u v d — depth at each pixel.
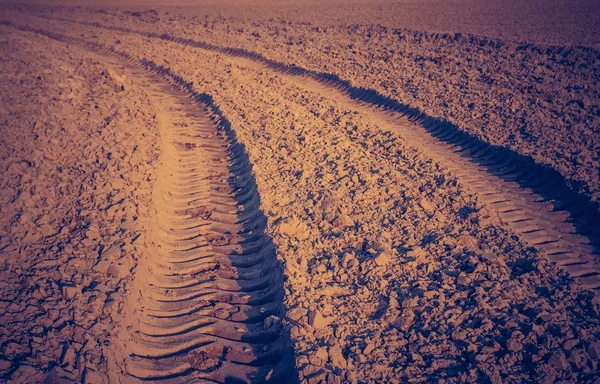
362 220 7.26
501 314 5.21
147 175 8.43
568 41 19.81
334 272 6.07
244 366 4.90
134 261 6.13
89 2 52.12
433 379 4.49
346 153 9.59
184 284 6.19
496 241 6.69
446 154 10.18
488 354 4.69
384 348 4.88
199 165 9.93
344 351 4.82
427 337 4.97
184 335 5.30
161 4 49.25
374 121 12.06
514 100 12.62
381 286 5.75
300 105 13.28
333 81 16.16
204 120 12.84
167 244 7.10
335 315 5.29
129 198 7.53
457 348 4.83
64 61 16.39
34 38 22.70
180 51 21.80
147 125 11.13
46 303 5.11
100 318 5.09
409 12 34.22
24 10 42.25
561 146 9.61
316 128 11.14
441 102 12.83
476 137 10.44
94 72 15.12
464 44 20.53
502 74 15.26
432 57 18.00
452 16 30.86
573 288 5.65
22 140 9.16
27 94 11.72
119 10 41.50
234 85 15.38
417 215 7.30
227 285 6.18
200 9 42.84
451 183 8.40
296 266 6.05
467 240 6.57
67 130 9.85
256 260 6.68
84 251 6.21
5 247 6.06
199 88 15.27
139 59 20.27
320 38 23.84
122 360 4.73
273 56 19.94
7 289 5.31
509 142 9.95
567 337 4.82
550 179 8.62
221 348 5.14
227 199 8.52
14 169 8.00
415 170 9.06
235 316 5.60
